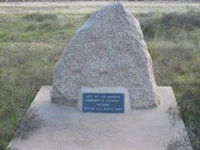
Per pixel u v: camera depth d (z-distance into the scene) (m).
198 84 4.36
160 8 10.23
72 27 7.49
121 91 3.58
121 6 3.66
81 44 3.63
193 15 7.55
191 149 2.91
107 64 3.61
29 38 6.67
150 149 2.91
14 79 4.46
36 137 3.09
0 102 3.86
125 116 3.45
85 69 3.62
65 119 3.39
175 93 4.11
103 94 3.57
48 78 4.43
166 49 5.54
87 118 3.42
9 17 8.58
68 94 3.65
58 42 6.32
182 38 6.35
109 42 3.61
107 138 3.07
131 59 3.61
